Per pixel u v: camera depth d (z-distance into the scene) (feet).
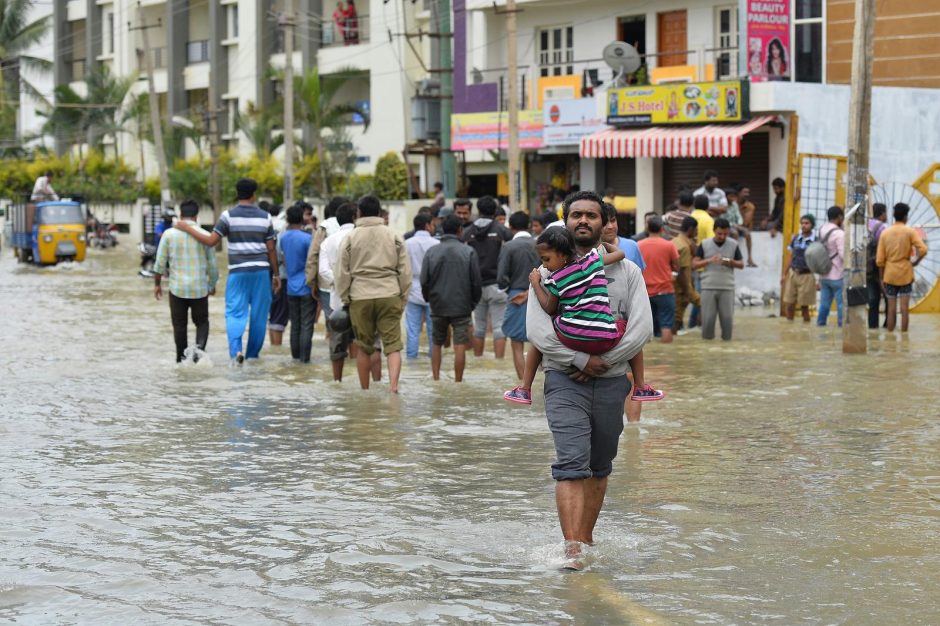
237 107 248.11
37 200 190.08
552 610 24.56
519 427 45.98
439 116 167.32
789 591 25.77
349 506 33.71
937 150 102.53
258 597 25.66
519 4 148.05
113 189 252.21
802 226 88.48
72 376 60.29
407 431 45.21
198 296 64.59
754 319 91.35
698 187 116.88
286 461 39.86
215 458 40.34
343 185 201.87
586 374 27.81
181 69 262.47
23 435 44.52
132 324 88.33
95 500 34.42
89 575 27.30
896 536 30.25
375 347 58.18
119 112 260.83
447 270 57.36
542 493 35.22
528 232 58.13
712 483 36.32
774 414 48.78
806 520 31.86
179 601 25.41
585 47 147.13
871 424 46.34
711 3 136.46
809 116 102.89
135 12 278.26
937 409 49.70
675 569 27.43
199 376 60.39
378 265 54.49
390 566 27.86
